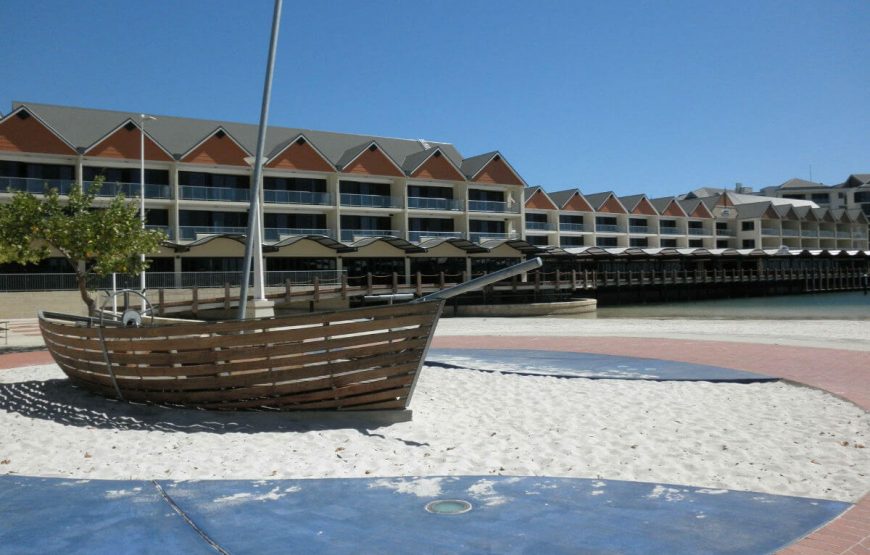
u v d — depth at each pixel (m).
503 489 6.12
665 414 9.96
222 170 47.78
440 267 56.75
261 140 12.78
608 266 69.69
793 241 97.06
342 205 52.56
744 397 11.20
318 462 7.39
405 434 8.94
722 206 93.88
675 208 86.25
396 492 6.06
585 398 11.38
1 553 4.78
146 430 8.97
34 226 21.47
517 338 22.67
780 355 16.34
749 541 4.78
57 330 11.10
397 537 4.94
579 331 25.88
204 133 51.75
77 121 46.34
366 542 4.85
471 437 8.78
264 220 50.16
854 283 90.50
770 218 92.44
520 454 7.85
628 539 4.84
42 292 36.44
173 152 47.16
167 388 9.85
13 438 8.58
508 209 61.91
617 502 5.71
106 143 43.19
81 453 7.78
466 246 54.47
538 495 5.93
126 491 6.18
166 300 38.22
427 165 57.12
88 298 22.92
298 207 50.31
